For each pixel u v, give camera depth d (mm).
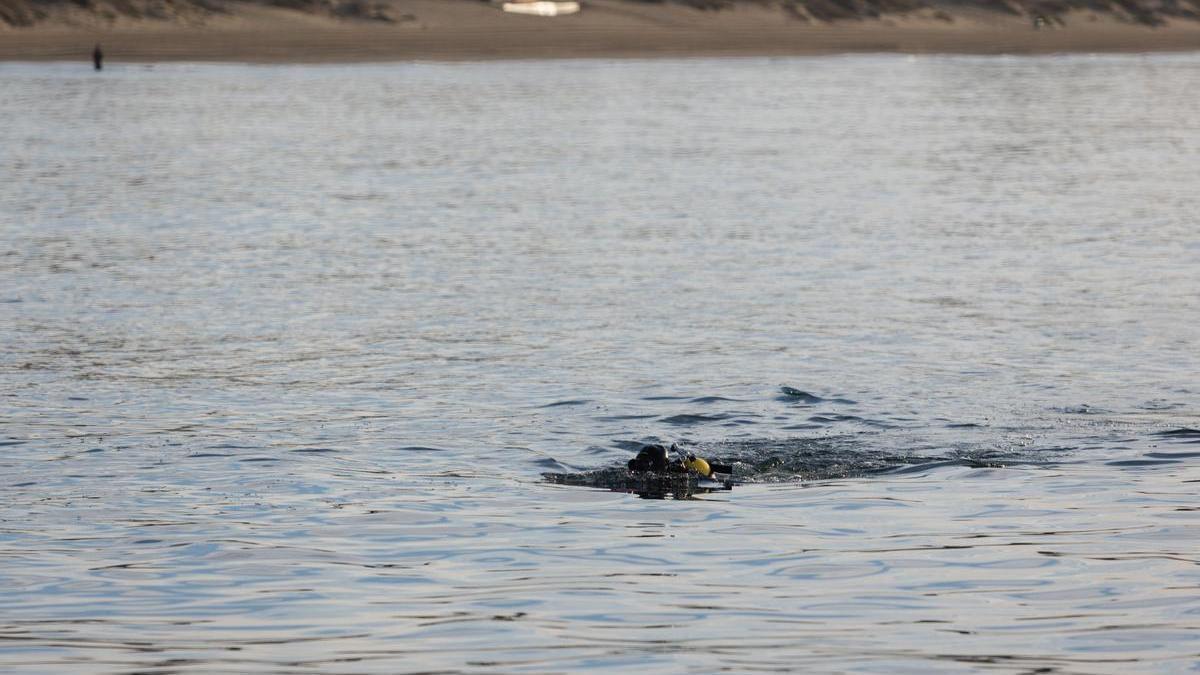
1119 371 75875
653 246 117625
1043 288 99375
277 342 83250
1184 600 42406
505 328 86938
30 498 54156
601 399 70312
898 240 120938
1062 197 148625
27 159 178750
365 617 41188
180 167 172125
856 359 78750
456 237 122312
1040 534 49469
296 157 183250
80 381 73875
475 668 37031
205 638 39469
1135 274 104750
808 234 124188
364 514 52188
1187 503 53406
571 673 36656
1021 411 68000
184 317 90250
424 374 75562
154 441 62656
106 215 134250
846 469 58781
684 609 41875
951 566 45938
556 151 191375
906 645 38812
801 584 44188
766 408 68625
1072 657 37875
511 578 44844
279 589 43750
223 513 52281
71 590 43625
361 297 96625
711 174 166875
